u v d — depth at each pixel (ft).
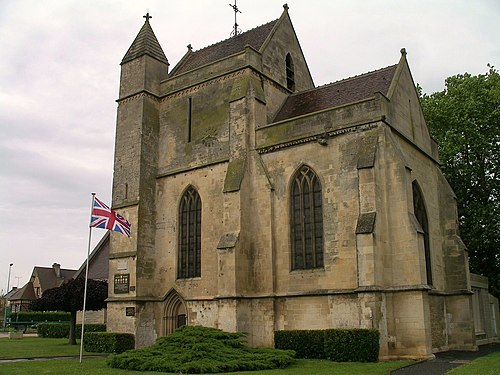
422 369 72.02
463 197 148.97
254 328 103.60
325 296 96.63
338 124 101.86
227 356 74.02
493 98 145.07
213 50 144.15
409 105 113.91
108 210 104.63
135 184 124.98
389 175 94.79
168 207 124.47
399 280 90.74
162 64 136.56
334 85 121.49
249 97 115.24
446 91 159.22
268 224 106.32
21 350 110.73
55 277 343.87
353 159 98.58
